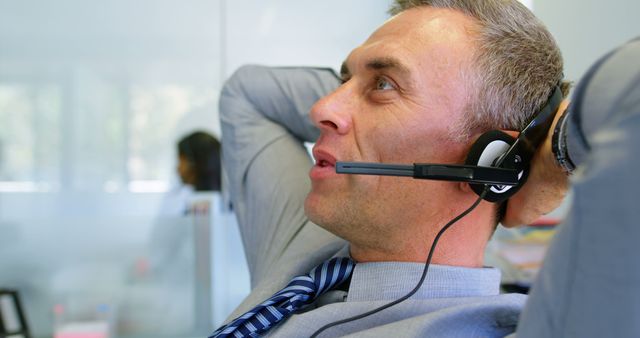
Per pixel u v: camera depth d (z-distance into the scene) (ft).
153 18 9.36
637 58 1.14
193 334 7.17
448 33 2.23
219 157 8.98
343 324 2.16
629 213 1.00
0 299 6.65
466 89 2.19
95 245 7.18
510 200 2.35
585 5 3.31
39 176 9.32
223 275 7.23
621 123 1.02
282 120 3.42
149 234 7.21
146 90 9.42
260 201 3.13
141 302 7.13
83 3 9.25
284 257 2.75
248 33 9.42
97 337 6.63
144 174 9.46
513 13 2.29
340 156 2.29
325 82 3.35
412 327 1.99
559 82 2.33
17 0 9.14
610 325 1.07
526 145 2.17
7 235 7.05
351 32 9.40
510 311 2.08
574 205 1.10
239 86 3.48
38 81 9.25
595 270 1.08
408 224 2.25
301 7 9.39
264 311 2.25
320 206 2.30
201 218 7.24
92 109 9.37
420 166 2.08
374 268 2.33
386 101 2.24
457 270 2.27
